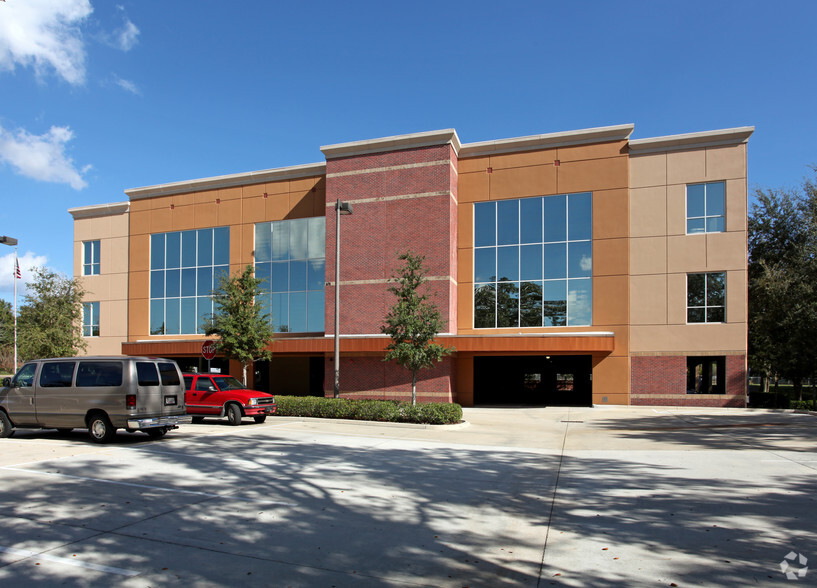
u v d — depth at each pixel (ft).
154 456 39.83
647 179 85.87
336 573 18.13
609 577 17.83
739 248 81.41
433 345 69.05
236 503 26.86
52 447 43.57
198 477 32.76
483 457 41.39
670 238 84.38
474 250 91.45
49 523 23.36
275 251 102.37
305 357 119.24
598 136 87.10
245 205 105.50
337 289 71.41
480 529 23.06
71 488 29.71
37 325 99.60
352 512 25.48
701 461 39.40
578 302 86.43
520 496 28.78
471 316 90.74
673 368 83.10
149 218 112.98
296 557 19.58
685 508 26.22
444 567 18.75
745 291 81.00
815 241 88.53
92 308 117.19
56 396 46.42
